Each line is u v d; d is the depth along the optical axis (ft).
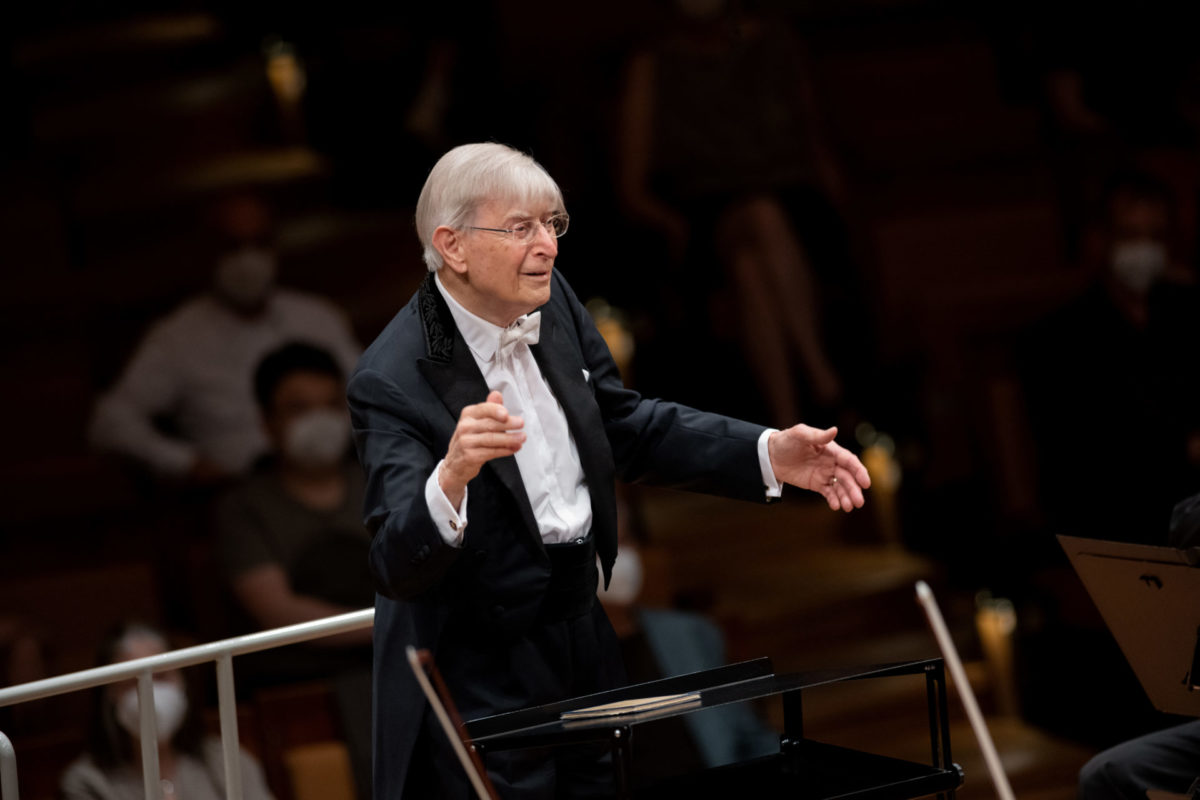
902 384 73.97
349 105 92.02
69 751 42.65
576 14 92.79
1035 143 84.48
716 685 23.76
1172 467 56.65
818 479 25.08
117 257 80.48
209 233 78.23
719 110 70.13
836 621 63.52
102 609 56.34
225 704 25.31
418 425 23.39
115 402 62.80
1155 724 54.29
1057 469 58.85
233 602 50.49
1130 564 25.17
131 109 85.05
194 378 63.21
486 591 23.61
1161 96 82.84
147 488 66.85
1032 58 87.81
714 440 25.55
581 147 87.04
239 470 62.85
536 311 25.09
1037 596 61.36
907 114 85.92
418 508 21.52
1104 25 84.28
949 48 87.51
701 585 65.82
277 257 78.02
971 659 63.16
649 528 68.28
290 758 44.55
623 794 20.44
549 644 24.18
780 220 68.90
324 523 50.98
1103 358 57.82
